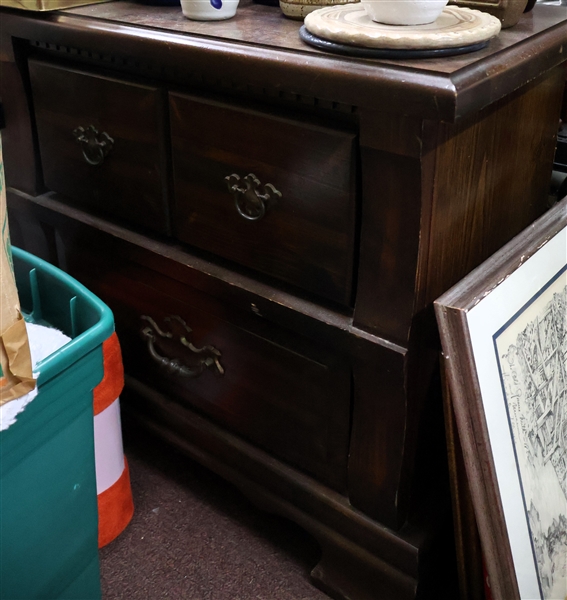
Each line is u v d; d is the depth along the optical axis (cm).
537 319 87
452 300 74
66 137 103
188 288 98
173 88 86
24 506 77
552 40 77
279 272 85
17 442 72
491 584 80
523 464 83
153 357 108
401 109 64
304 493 97
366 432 84
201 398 107
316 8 83
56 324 98
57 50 98
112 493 103
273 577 102
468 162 75
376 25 71
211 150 85
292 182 78
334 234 77
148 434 128
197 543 107
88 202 106
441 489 95
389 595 93
